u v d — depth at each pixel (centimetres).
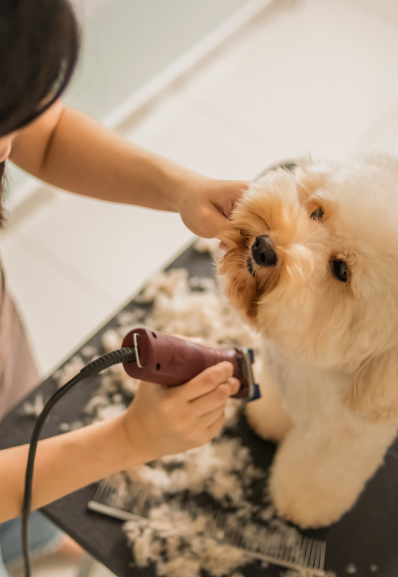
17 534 122
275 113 226
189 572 79
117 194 87
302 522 84
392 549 82
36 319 179
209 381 63
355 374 74
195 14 223
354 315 72
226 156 214
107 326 107
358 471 82
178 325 107
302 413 83
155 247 193
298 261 72
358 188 73
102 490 87
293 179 85
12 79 33
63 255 193
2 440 92
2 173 57
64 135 84
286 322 73
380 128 219
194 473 89
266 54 246
